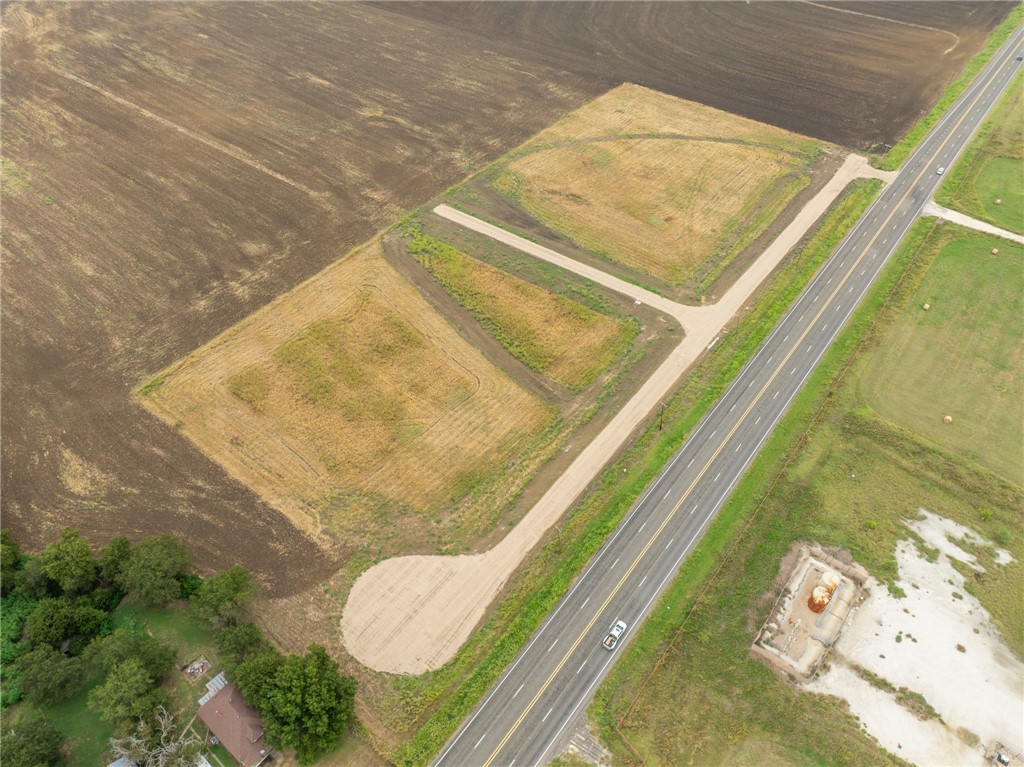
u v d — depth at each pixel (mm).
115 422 69438
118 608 56438
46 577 55562
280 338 77250
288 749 48281
